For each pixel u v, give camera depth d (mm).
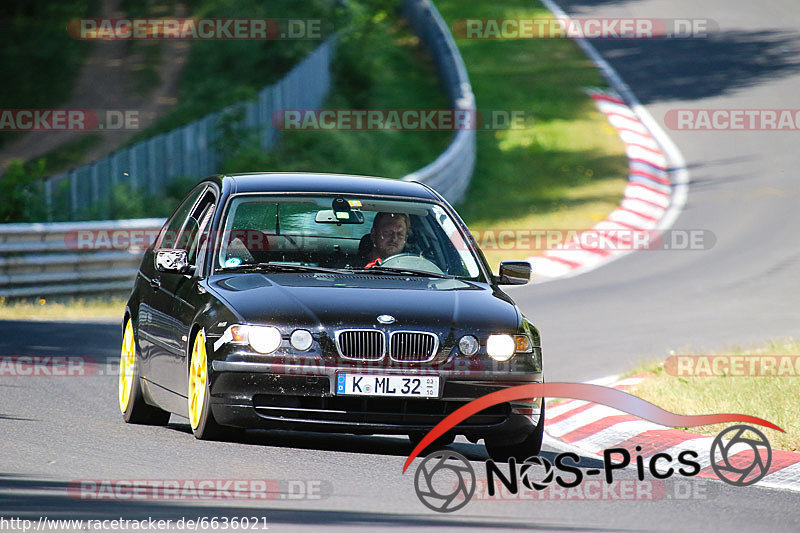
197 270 28094
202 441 25875
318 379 24703
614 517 20328
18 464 22562
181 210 32188
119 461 23219
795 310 62812
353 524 18484
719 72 150625
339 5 149750
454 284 27844
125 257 66875
